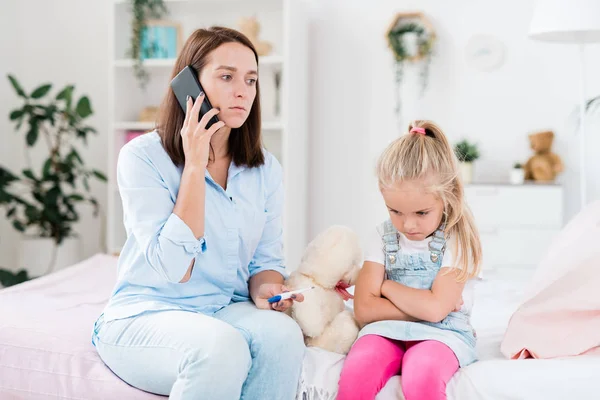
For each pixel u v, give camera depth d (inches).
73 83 172.7
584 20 116.3
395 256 62.7
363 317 61.1
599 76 146.5
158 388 55.1
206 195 62.5
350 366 54.5
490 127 153.3
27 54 173.5
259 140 67.2
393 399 54.3
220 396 50.5
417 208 59.3
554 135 149.6
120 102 158.9
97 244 174.1
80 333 64.2
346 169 162.1
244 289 67.6
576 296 60.0
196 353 51.4
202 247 59.7
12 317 67.2
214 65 61.1
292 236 151.9
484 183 141.7
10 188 167.3
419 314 58.9
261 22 161.8
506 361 55.6
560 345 58.7
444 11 154.2
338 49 160.6
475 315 77.0
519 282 96.0
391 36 152.8
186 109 61.4
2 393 60.0
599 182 147.5
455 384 53.2
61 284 83.5
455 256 60.7
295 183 153.6
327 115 162.2
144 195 59.6
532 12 149.6
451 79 154.7
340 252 63.2
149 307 58.3
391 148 60.8
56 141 164.1
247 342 55.9
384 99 158.7
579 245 63.2
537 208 138.4
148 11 161.0
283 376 54.8
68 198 151.8
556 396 51.2
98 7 170.4
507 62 151.6
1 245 163.2
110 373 57.8
